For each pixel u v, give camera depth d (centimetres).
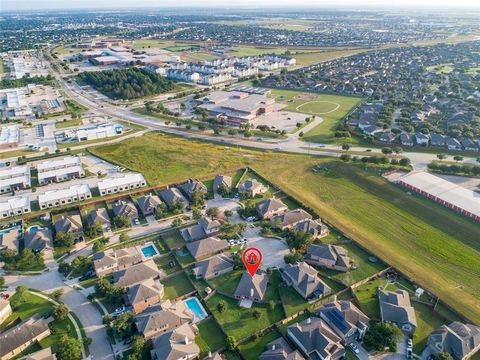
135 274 12250
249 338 10356
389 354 9912
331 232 15125
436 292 11950
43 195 17262
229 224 14838
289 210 16538
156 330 10288
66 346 9550
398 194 17788
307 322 10381
